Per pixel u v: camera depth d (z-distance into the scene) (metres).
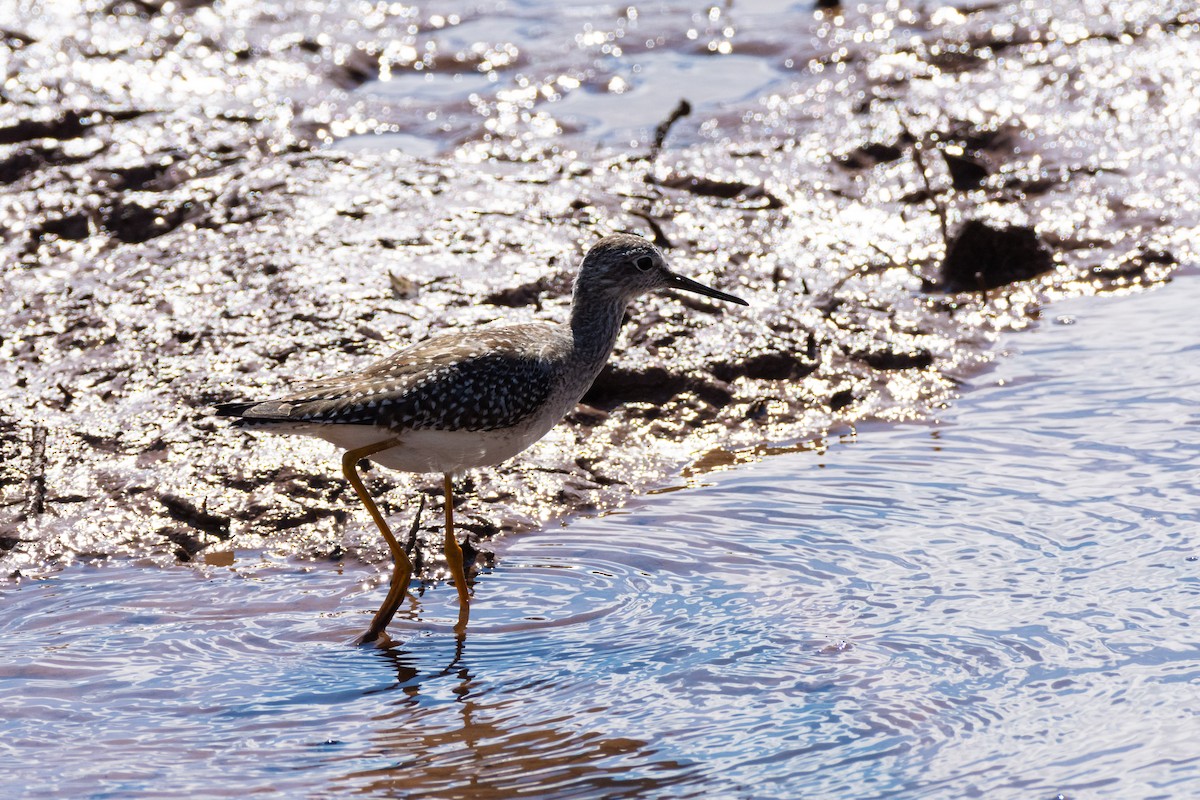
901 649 8.96
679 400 13.19
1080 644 8.88
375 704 8.65
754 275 15.58
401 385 9.61
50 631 9.54
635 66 23.23
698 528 10.91
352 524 11.07
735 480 11.80
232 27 24.45
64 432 12.09
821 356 13.98
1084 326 14.68
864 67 22.14
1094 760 7.72
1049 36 22.61
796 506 11.20
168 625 9.64
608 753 8.03
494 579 10.28
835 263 16.12
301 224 16.25
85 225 16.81
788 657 8.95
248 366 13.15
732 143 19.56
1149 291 15.47
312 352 13.38
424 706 8.61
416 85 22.72
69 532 10.88
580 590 10.07
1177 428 12.02
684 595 9.88
